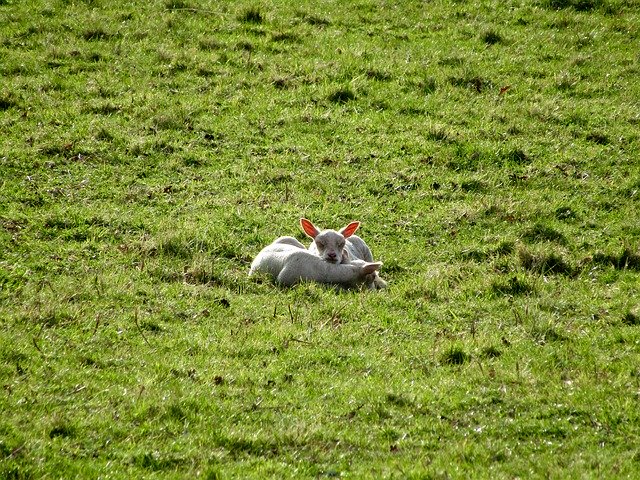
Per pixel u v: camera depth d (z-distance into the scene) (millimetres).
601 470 24938
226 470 24656
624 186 50906
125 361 30594
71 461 24562
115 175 49656
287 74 62469
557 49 68688
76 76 60781
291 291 38031
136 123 55344
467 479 24281
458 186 50750
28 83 59000
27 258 39812
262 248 43438
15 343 30812
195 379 29812
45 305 34000
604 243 44969
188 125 55344
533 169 52781
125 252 41188
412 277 41375
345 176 51125
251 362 31234
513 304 37812
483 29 70125
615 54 68375
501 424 27672
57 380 28797
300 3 74438
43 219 43688
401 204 48688
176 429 26641
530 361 31922
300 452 25938
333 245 40094
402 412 28203
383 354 32312
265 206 47500
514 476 24734
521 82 63594
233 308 36094
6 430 25562
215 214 46219
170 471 24594
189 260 41062
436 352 32375
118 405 27562
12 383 28328
